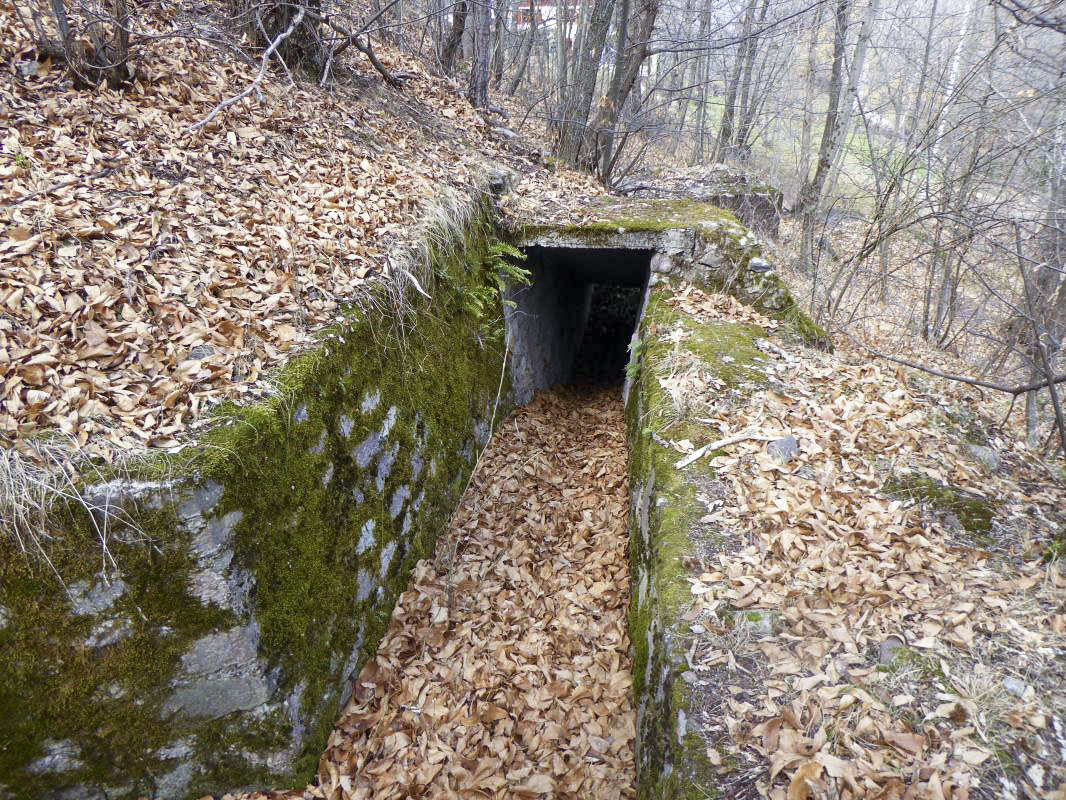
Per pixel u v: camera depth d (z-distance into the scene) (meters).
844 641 2.50
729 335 4.99
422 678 3.24
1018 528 3.22
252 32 5.50
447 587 3.83
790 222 13.07
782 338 5.27
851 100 10.39
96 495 2.12
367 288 3.76
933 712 2.21
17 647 2.09
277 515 2.63
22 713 2.12
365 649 3.22
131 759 2.32
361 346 3.50
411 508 3.89
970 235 5.82
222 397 2.61
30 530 2.06
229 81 4.90
